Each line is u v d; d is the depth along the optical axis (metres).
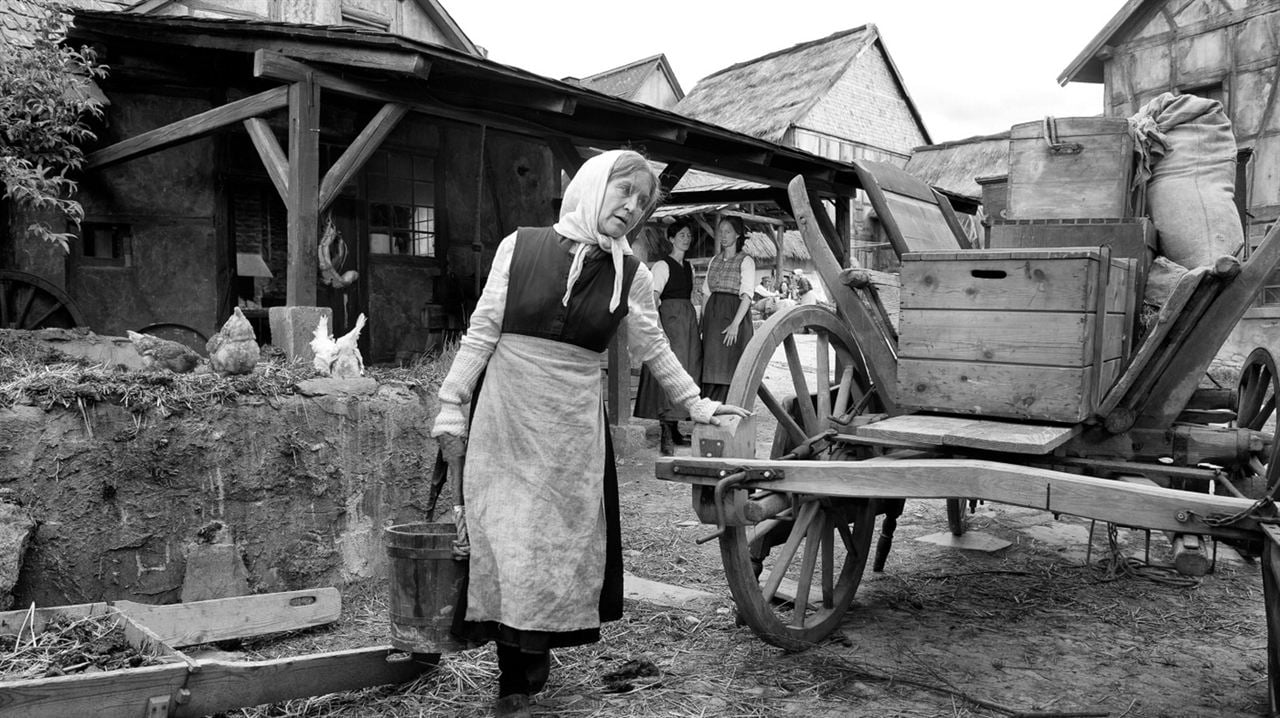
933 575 4.32
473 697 2.76
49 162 6.30
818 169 9.49
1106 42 17.75
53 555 3.06
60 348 4.93
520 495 2.42
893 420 3.05
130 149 6.24
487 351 2.47
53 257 6.80
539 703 2.76
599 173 2.45
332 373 4.28
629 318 2.69
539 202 9.65
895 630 3.55
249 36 5.68
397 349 8.65
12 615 2.70
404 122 8.62
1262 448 2.95
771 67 30.45
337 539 3.78
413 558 2.51
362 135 5.81
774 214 22.41
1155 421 3.09
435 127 8.85
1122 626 3.62
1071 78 18.59
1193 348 3.00
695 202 11.62
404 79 5.88
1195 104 3.59
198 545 3.39
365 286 8.43
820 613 3.48
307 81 5.46
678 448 7.75
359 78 5.73
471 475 2.44
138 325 7.25
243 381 3.63
